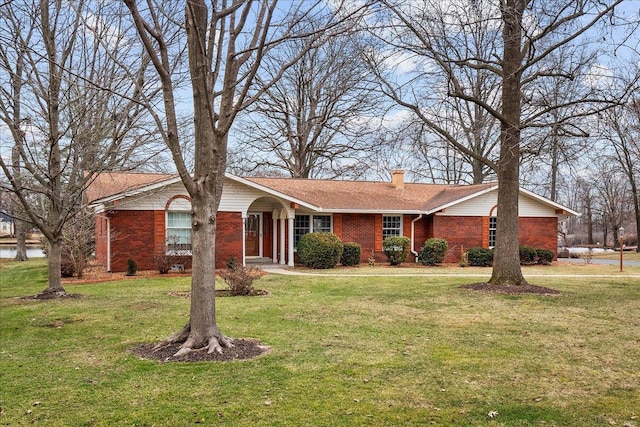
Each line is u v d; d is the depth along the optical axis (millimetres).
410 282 16266
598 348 7891
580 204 58250
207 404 5422
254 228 24547
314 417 5090
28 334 8945
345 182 27391
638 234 37719
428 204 25406
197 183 7328
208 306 7555
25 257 31172
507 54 13945
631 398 5727
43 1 11211
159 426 4871
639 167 36844
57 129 12484
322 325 9547
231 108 7566
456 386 6086
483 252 23781
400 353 7539
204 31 7273
